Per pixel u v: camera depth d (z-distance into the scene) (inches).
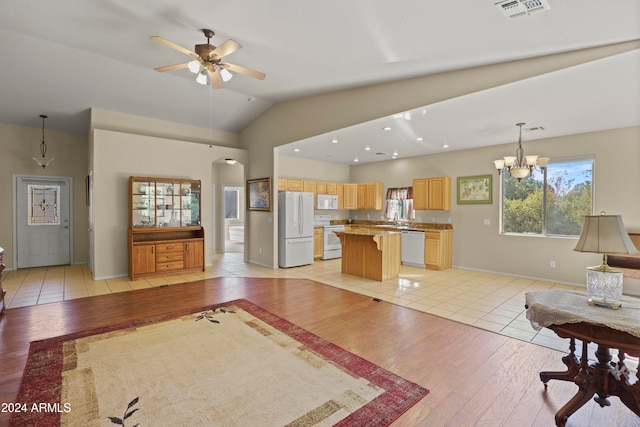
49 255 257.0
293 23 108.2
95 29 135.0
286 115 234.5
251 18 108.4
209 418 75.2
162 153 234.5
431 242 260.1
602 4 78.4
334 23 104.7
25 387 86.7
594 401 83.7
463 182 262.1
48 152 253.0
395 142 235.1
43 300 167.2
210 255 261.7
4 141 236.7
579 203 206.2
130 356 105.1
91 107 217.0
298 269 256.2
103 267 212.4
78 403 79.9
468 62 127.0
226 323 135.5
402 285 204.1
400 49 118.5
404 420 75.8
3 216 237.5
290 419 75.3
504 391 87.8
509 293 185.8
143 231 218.4
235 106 241.0
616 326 65.4
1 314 145.1
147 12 116.5
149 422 73.4
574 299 84.4
